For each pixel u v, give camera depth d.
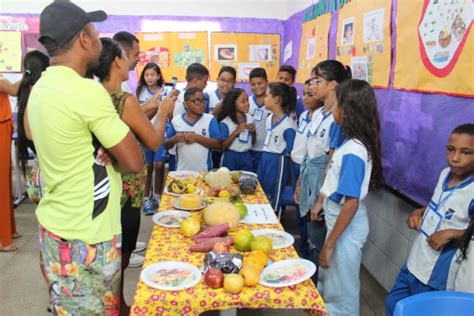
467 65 1.68
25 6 5.01
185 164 2.97
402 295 1.72
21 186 4.27
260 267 1.35
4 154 3.03
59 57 1.28
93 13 1.38
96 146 1.31
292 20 4.79
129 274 2.84
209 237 1.58
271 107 2.90
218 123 3.20
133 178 1.94
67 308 1.39
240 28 5.29
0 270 2.88
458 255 1.45
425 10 1.99
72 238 1.32
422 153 2.05
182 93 3.73
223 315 1.48
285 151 2.88
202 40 5.28
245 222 1.80
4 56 5.05
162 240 1.61
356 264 1.82
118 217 1.42
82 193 1.30
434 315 1.20
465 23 1.69
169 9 5.22
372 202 2.72
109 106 1.29
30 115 1.28
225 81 3.78
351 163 1.66
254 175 2.38
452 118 1.80
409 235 2.24
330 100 2.25
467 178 1.47
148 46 5.27
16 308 2.43
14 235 3.39
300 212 2.48
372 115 1.70
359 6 2.76
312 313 1.31
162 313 1.21
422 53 2.03
